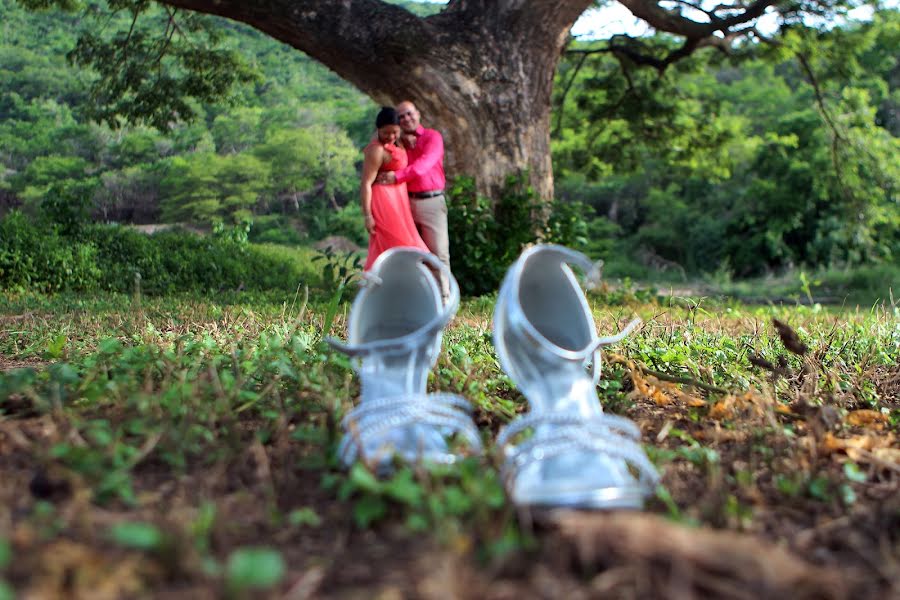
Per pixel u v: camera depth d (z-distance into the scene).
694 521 1.90
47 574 1.45
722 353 4.42
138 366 3.32
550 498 1.87
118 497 1.97
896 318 5.54
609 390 3.55
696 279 38.81
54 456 2.05
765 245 41.94
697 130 24.50
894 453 2.57
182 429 2.41
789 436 2.78
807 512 2.08
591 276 2.75
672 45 22.94
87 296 11.03
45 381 3.17
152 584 1.48
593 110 24.47
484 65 13.75
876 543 1.85
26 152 79.75
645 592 1.45
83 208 16.05
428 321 2.86
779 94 47.38
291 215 79.25
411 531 1.78
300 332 4.45
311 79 104.94
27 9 19.97
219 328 5.30
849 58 21.00
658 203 51.94
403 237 5.96
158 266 15.91
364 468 2.01
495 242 13.60
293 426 2.82
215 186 75.75
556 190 58.91
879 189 23.47
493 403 3.23
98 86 21.70
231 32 107.56
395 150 5.94
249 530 1.83
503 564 1.58
